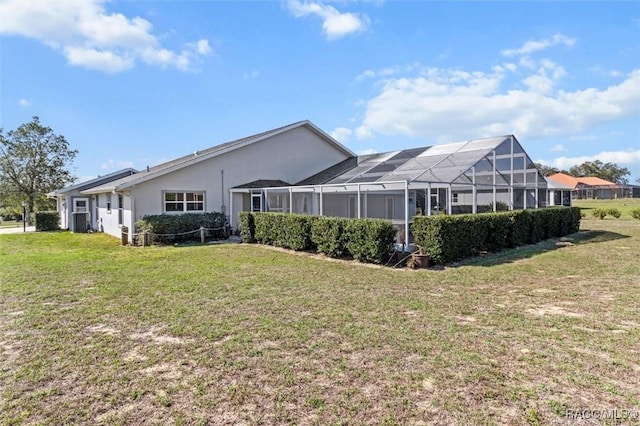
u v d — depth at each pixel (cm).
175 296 684
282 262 1051
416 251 995
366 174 1516
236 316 564
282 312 581
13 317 571
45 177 3647
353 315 562
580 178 7500
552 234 1574
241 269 944
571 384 352
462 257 1051
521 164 1558
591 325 511
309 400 329
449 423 294
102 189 1811
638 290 698
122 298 674
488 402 323
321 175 1948
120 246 1479
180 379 371
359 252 1038
